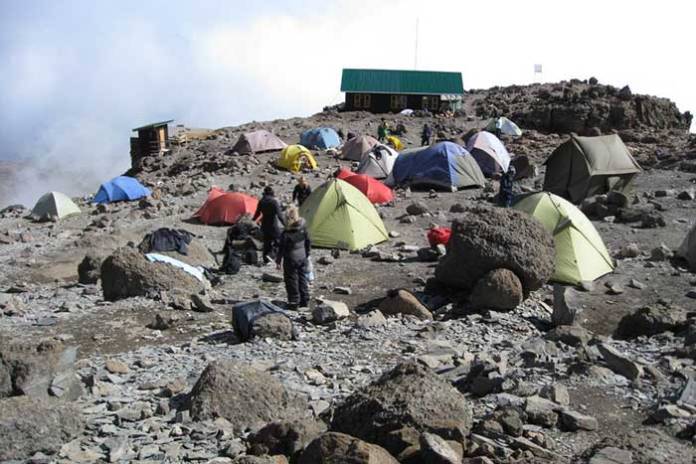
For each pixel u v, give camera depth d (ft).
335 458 19.65
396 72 219.61
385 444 22.22
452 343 37.17
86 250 70.13
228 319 43.96
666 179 91.71
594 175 78.33
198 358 35.24
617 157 80.64
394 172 99.66
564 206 53.93
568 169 81.10
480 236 45.47
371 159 108.37
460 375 31.07
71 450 22.79
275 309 39.65
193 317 44.21
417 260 58.80
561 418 25.13
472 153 108.27
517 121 191.72
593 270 51.26
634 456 20.92
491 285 43.60
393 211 81.61
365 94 216.74
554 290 42.24
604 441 22.11
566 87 208.03
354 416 23.27
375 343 37.42
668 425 24.47
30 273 61.62
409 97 214.90
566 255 51.21
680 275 51.67
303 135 147.84
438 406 23.02
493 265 44.83
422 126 180.86
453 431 22.29
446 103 213.25
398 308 43.27
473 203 84.33
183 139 194.39
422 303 45.68
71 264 64.95
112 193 104.32
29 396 25.29
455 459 20.35
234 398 26.22
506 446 22.72
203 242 69.21
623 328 39.32
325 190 65.72
